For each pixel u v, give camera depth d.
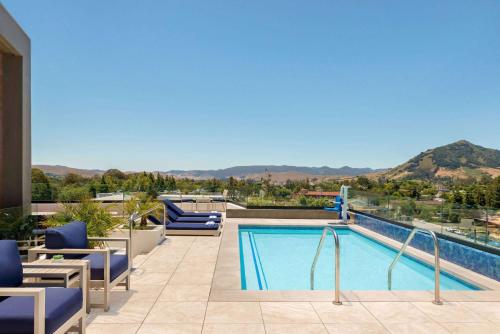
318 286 5.46
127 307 3.46
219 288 4.05
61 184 14.91
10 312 2.25
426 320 3.17
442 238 6.52
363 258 7.38
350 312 3.33
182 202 15.27
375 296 3.76
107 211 6.44
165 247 6.66
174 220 9.15
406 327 3.02
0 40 7.32
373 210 10.12
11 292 2.16
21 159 8.16
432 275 5.93
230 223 10.62
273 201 13.66
